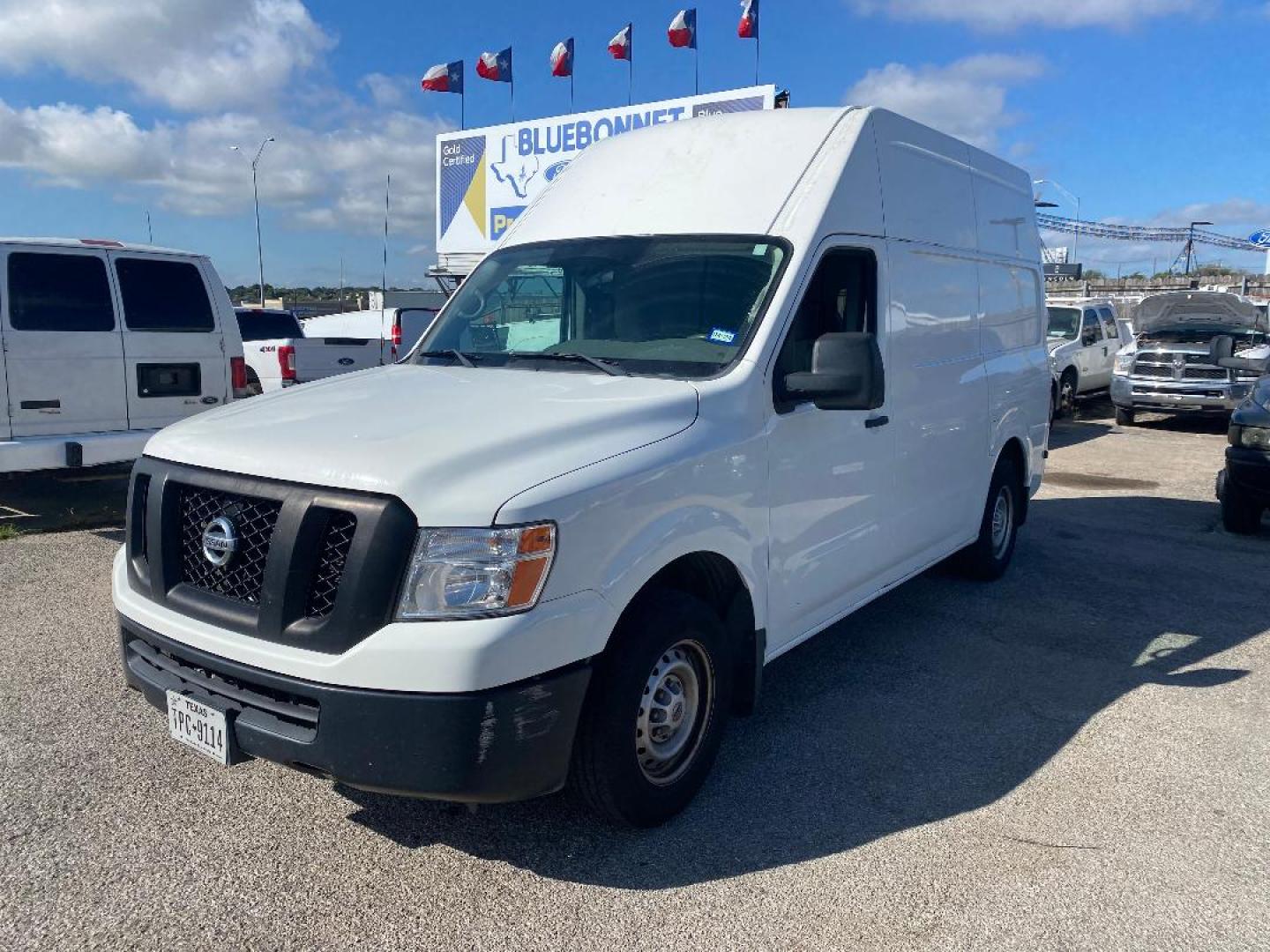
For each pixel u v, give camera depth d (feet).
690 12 67.87
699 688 12.46
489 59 79.92
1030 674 17.62
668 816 12.12
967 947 9.93
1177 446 48.44
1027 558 26.07
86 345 27.02
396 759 9.60
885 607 21.57
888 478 16.87
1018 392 22.97
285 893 10.61
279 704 10.17
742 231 14.53
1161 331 54.80
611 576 10.66
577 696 10.38
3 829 11.76
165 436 12.21
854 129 15.96
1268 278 152.56
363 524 9.74
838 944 9.93
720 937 10.00
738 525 12.69
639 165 16.51
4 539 26.09
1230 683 17.24
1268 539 28.48
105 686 16.12
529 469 10.29
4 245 25.73
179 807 12.36
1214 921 10.42
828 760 14.10
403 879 10.90
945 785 13.39
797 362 14.12
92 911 10.23
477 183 80.89
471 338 15.51
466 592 9.66
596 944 9.86
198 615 10.89
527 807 12.55
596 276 14.88
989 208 21.44
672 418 12.03
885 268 16.35
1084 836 12.11
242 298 168.66
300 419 11.79
